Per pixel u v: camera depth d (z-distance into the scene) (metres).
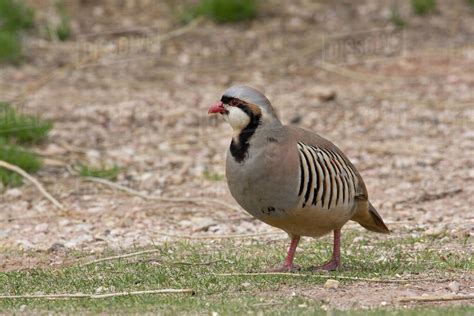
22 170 19.72
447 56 28.95
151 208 18.31
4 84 25.83
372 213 13.72
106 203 18.66
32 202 18.72
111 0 31.80
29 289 13.12
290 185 12.30
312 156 12.43
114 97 25.61
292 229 12.95
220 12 30.69
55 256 15.30
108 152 21.86
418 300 11.79
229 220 17.48
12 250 15.67
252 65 28.22
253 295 12.23
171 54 28.78
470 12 32.41
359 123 23.95
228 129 23.77
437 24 31.30
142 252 15.05
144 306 11.88
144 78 27.14
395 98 25.69
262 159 12.29
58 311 11.83
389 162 21.00
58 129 23.19
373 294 12.16
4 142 20.78
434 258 14.11
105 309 11.82
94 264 14.52
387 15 31.50
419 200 18.39
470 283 12.69
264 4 31.92
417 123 23.88
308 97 25.77
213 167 20.97
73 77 26.97
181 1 31.77
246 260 14.33
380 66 28.25
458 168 20.39
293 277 12.99
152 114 24.44
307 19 31.12
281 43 29.64
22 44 28.55
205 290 12.59
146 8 31.34
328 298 12.00
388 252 14.73
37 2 31.47
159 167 20.97
